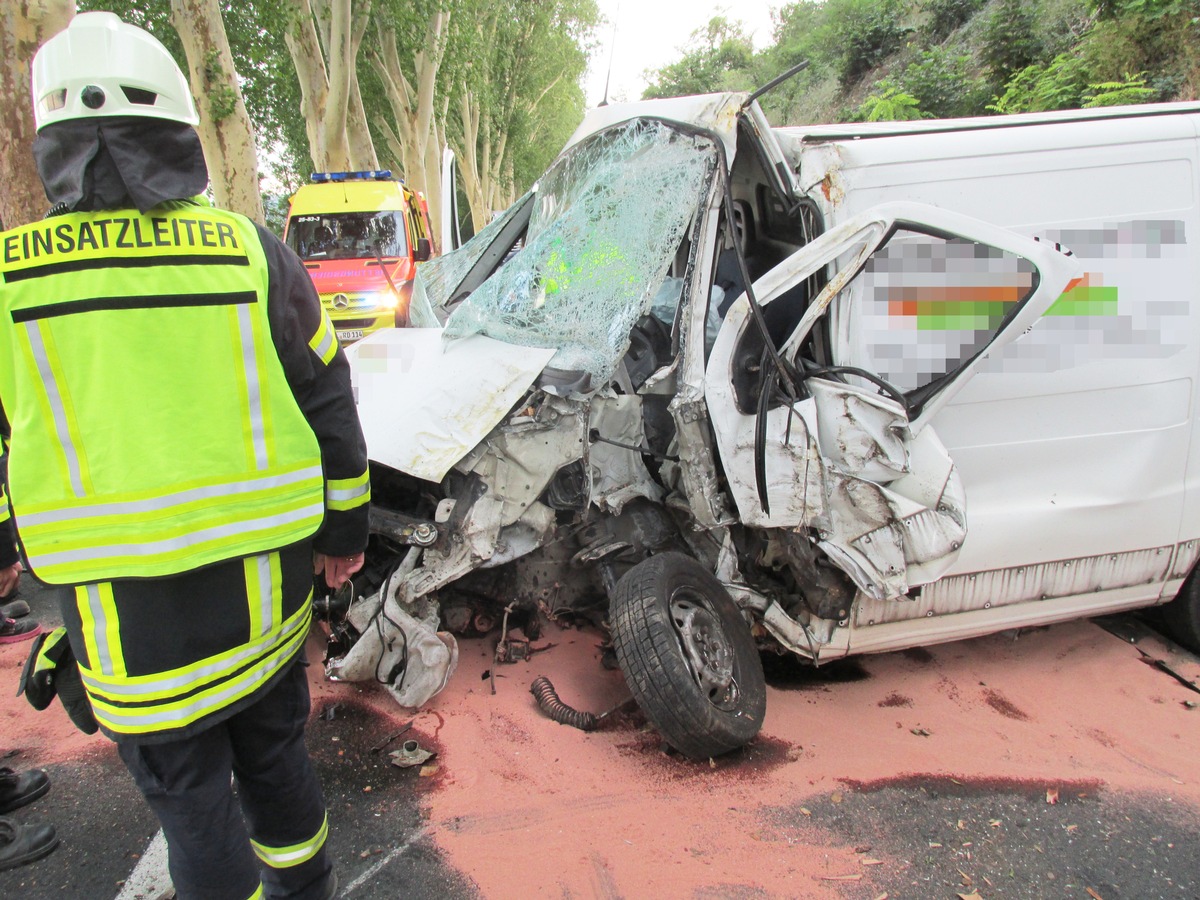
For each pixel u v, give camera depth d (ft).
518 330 9.88
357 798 8.13
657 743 9.14
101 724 4.91
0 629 11.82
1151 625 12.62
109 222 4.55
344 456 5.52
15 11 19.08
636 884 7.07
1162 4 29.55
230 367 4.80
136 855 7.44
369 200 35.09
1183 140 10.60
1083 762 9.10
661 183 9.95
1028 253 8.69
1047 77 34.45
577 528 10.48
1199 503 11.00
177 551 4.65
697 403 9.21
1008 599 10.59
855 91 61.21
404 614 9.24
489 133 102.42
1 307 4.40
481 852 7.41
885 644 10.37
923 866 7.42
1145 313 10.44
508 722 9.37
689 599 9.26
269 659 5.25
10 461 4.53
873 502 9.30
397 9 49.98
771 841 7.66
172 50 39.86
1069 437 10.43
